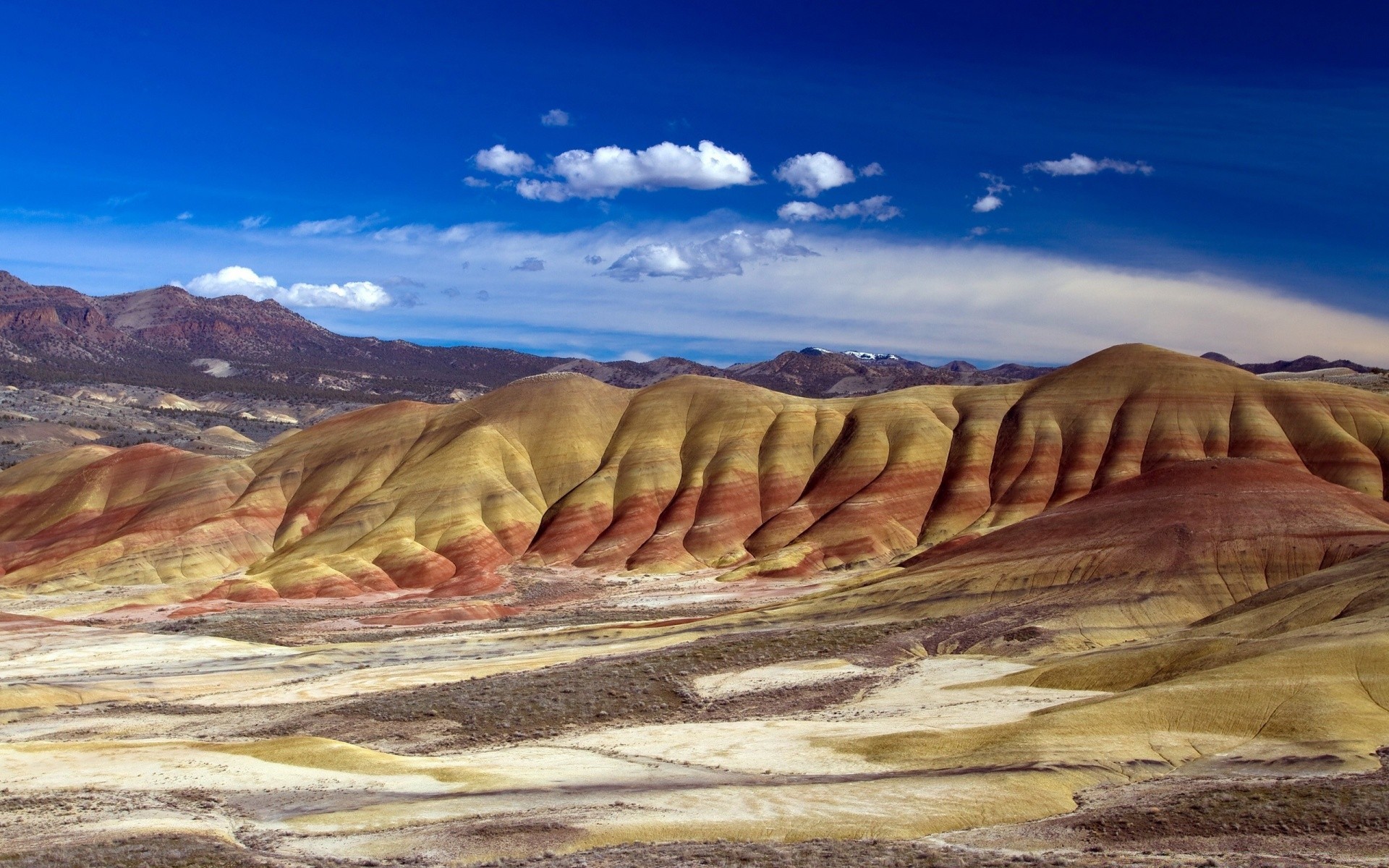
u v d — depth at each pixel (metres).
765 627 84.00
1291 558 76.94
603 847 35.28
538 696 62.38
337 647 87.31
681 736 53.34
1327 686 44.47
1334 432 140.00
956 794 38.44
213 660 85.50
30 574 148.25
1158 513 87.00
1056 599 77.81
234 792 45.31
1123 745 42.78
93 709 66.88
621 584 129.75
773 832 35.94
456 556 142.62
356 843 37.09
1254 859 29.73
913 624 76.81
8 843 38.41
